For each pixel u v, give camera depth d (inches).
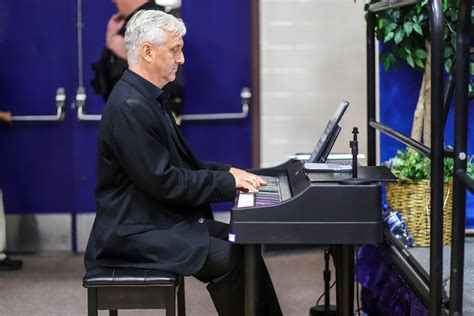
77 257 396.5
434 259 185.2
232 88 394.9
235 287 224.7
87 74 391.9
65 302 323.3
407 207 256.5
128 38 224.7
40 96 393.4
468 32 173.6
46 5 388.5
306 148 388.5
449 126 291.9
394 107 297.4
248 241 199.2
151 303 212.2
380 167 227.5
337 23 380.8
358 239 198.7
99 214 226.7
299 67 383.9
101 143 223.1
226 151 399.5
